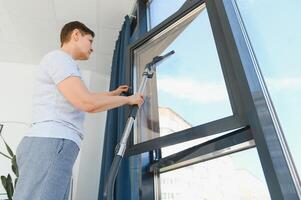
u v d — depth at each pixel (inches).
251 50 46.9
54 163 39.1
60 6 101.4
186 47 60.9
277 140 37.2
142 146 51.8
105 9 103.9
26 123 123.0
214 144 47.3
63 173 39.8
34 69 136.9
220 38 46.4
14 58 132.8
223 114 47.0
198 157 52.9
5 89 128.4
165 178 65.9
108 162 83.8
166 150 63.2
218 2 48.4
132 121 45.1
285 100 39.8
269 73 43.4
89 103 40.9
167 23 60.2
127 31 96.5
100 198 86.4
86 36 55.2
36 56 131.4
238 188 46.6
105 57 129.3
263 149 35.2
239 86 40.5
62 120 42.8
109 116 94.7
